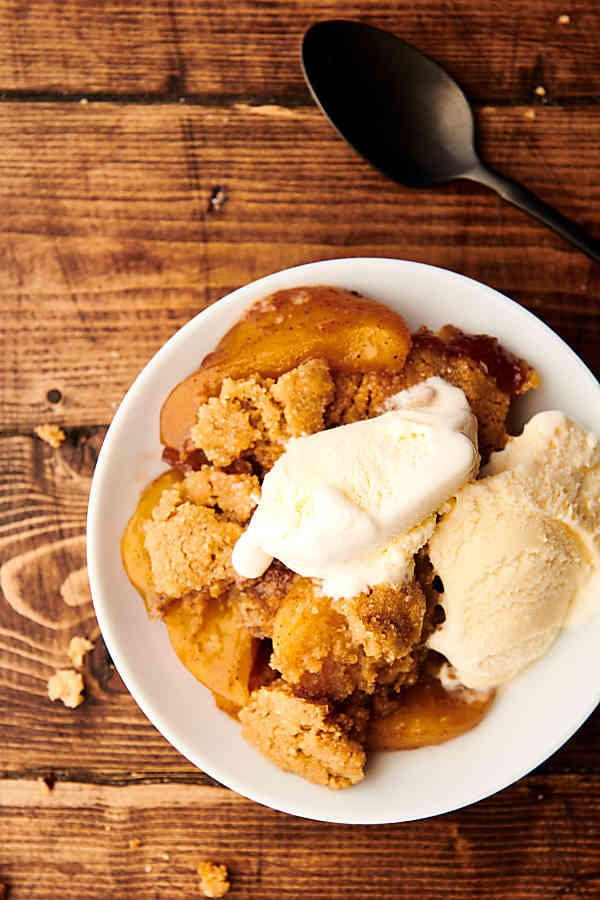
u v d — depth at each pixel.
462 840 0.44
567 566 0.40
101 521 0.41
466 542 0.40
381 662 0.40
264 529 0.39
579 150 0.44
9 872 0.44
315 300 0.41
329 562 0.39
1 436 0.44
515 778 0.41
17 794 0.44
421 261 0.44
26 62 0.45
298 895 0.44
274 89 0.44
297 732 0.40
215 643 0.41
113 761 0.44
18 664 0.44
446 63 0.45
